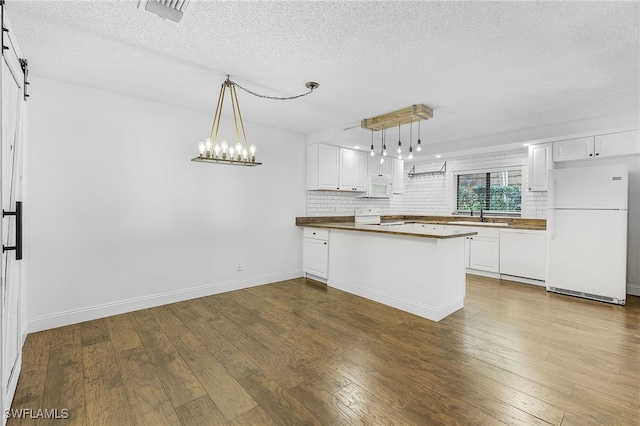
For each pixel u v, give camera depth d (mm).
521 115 3627
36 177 2684
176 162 3473
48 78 2717
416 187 6367
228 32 1962
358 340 2555
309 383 1940
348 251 3951
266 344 2477
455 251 3248
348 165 5027
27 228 2604
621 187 3502
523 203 4926
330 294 3859
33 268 2678
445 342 2518
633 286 3883
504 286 4266
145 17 1817
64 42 2104
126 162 3146
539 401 1756
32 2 1668
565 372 2062
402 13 1742
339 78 2645
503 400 1767
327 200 5117
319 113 3662
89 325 2832
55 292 2789
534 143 4367
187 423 1588
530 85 2750
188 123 3541
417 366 2143
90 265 2965
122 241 3141
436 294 2984
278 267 4461
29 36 2029
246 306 3387
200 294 3701
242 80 2705
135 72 2578
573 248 3812
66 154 2820
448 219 5824
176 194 3484
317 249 4430
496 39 2000
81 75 2656
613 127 3590
